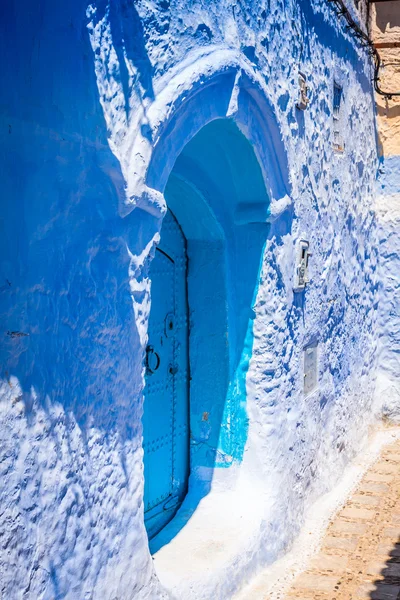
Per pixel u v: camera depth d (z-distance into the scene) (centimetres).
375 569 555
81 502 324
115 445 351
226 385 551
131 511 364
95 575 334
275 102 526
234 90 447
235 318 551
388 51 909
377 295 920
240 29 467
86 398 327
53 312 305
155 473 520
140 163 345
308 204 625
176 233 546
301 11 594
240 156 507
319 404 678
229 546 491
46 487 300
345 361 773
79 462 322
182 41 391
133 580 366
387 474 774
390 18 903
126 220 349
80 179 318
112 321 344
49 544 302
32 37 293
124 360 355
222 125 467
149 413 511
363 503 691
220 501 545
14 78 285
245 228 543
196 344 558
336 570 553
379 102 912
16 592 283
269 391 546
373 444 877
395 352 937
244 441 550
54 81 303
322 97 661
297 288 595
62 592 311
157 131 356
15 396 282
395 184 919
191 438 562
